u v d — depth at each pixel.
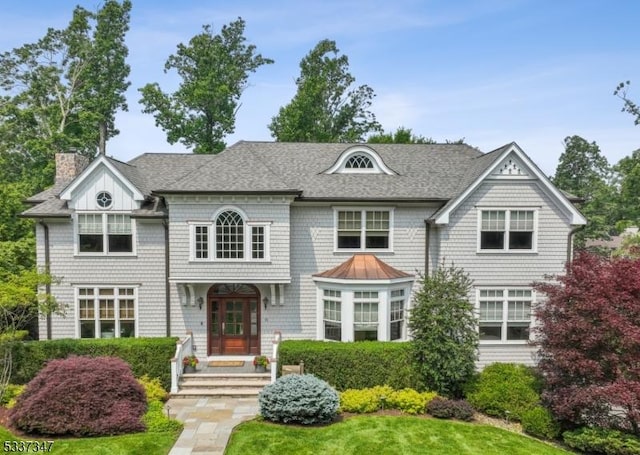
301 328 18.73
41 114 38.25
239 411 14.02
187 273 17.45
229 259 17.47
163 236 18.42
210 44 43.81
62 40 39.78
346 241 18.92
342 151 20.92
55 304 16.06
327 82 48.72
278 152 21.62
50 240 18.08
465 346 14.79
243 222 17.48
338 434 12.34
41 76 39.06
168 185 17.34
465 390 14.88
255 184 17.44
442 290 15.19
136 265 18.36
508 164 18.06
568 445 12.51
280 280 17.58
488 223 18.16
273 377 15.38
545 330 13.56
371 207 18.83
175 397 15.24
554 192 17.95
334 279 17.55
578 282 13.44
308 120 45.75
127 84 43.28
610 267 13.35
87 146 39.81
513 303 18.30
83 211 18.03
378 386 15.04
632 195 53.78
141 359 15.59
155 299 18.44
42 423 11.77
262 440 11.84
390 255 18.92
